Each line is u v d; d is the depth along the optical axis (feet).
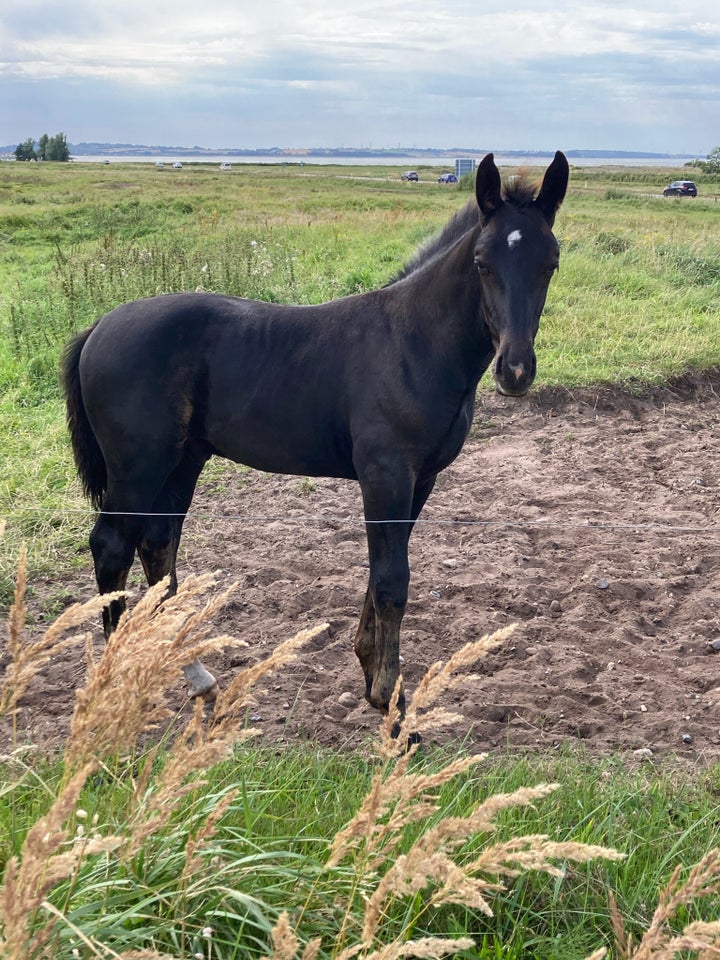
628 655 14.85
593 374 28.02
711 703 13.42
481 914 8.30
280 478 22.57
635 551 18.71
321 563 17.98
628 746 12.39
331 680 14.07
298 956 7.18
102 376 12.76
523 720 12.97
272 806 9.56
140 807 6.72
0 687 13.17
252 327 12.98
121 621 7.19
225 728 6.55
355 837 7.11
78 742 6.52
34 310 33.73
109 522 13.06
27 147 435.12
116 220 76.38
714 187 205.05
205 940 7.22
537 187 11.67
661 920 5.66
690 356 29.66
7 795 9.16
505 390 10.87
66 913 6.17
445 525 19.95
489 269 11.07
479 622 15.74
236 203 94.38
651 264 42.42
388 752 6.44
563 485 22.09
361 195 123.75
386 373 11.99
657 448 24.82
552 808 9.87
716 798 10.86
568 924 8.38
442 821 5.73
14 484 20.42
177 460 13.24
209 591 16.69
